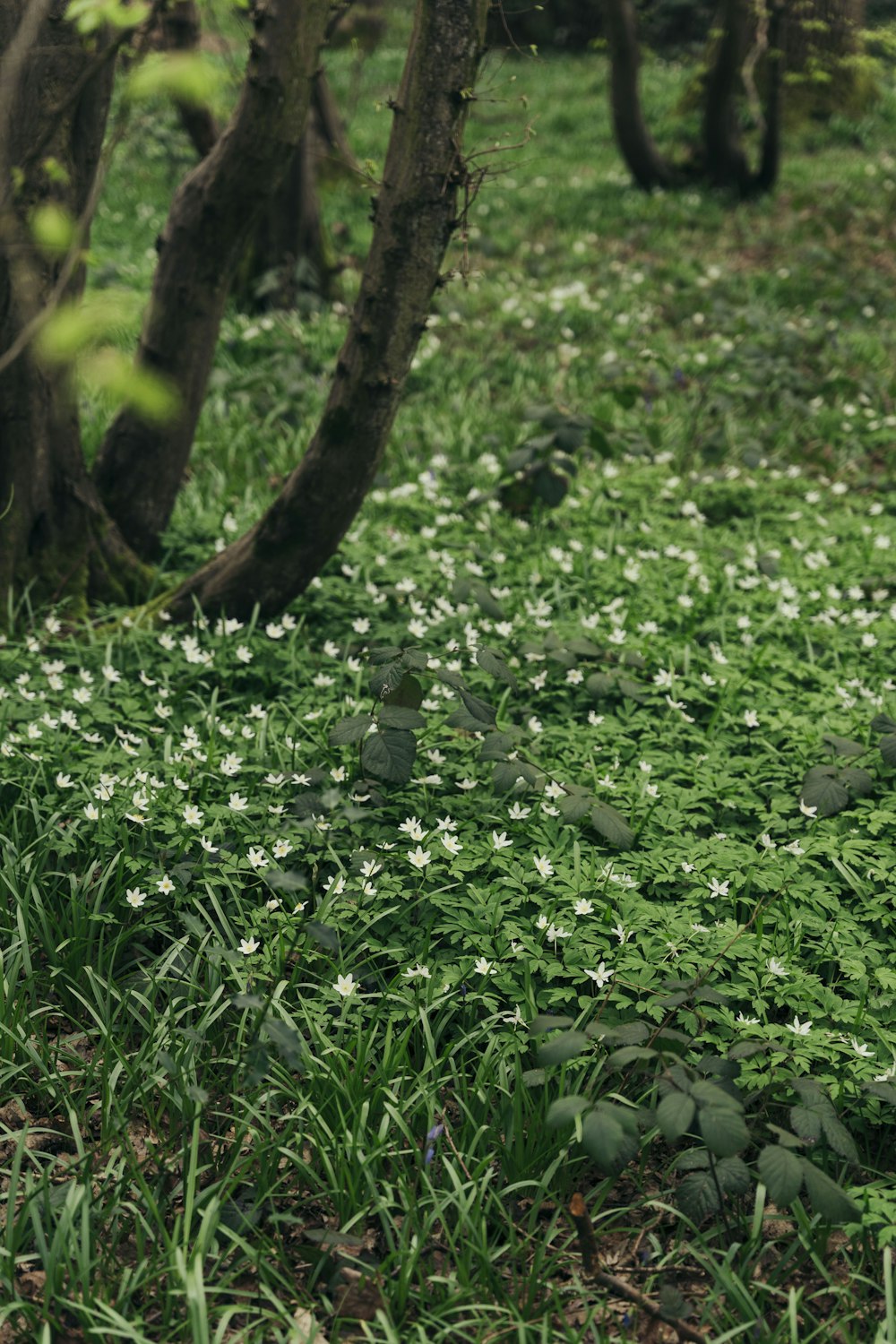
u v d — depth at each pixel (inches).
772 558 233.1
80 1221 107.7
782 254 463.5
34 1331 100.6
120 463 217.2
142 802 148.6
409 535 244.2
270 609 203.9
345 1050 124.9
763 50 487.5
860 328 393.1
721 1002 120.9
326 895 141.5
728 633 213.5
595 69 755.4
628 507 265.1
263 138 192.4
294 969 135.8
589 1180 119.5
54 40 164.7
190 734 166.2
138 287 392.8
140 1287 104.8
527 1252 111.7
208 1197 113.0
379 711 153.5
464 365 347.3
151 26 119.9
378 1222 114.9
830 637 211.9
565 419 240.4
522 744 169.8
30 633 195.9
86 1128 122.3
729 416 317.1
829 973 138.1
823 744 175.5
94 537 210.5
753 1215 114.7
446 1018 127.0
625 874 143.5
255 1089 123.4
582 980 128.1
